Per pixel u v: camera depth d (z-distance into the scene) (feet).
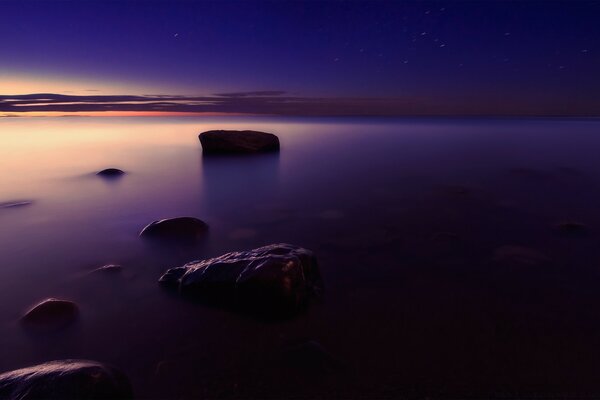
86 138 100.63
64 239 21.09
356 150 64.90
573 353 10.85
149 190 34.81
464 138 90.53
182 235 21.02
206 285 13.82
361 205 29.17
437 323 12.50
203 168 46.70
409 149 66.28
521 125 179.63
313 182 38.14
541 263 17.47
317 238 21.36
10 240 20.95
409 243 20.40
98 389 8.09
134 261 17.95
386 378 9.89
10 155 60.23
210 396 9.35
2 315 13.19
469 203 29.45
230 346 11.26
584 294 14.44
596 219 24.72
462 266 17.22
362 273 16.49
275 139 61.87
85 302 13.96
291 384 9.71
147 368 10.37
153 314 13.01
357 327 12.25
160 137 105.81
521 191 33.40
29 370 8.61
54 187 35.73
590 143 73.05
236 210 27.91
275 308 12.64
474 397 9.21
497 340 11.54
